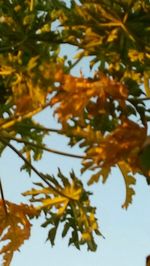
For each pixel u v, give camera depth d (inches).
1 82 369.1
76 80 261.6
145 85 342.0
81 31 336.8
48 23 364.2
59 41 352.8
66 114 259.6
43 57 342.3
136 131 260.2
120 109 330.0
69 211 435.5
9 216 426.3
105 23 322.3
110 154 257.4
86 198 430.6
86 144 259.8
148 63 333.4
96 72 277.9
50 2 362.0
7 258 424.2
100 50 323.3
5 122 288.2
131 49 325.7
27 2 364.5
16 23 357.7
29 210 428.1
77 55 318.3
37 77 267.0
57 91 265.6
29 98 268.4
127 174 389.7
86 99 261.9
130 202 394.6
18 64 335.3
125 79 341.1
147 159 258.5
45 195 429.1
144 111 344.8
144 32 323.0
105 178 258.4
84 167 257.6
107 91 267.1
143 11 322.0
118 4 322.0
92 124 334.6
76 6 324.2
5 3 363.3
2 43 358.9
